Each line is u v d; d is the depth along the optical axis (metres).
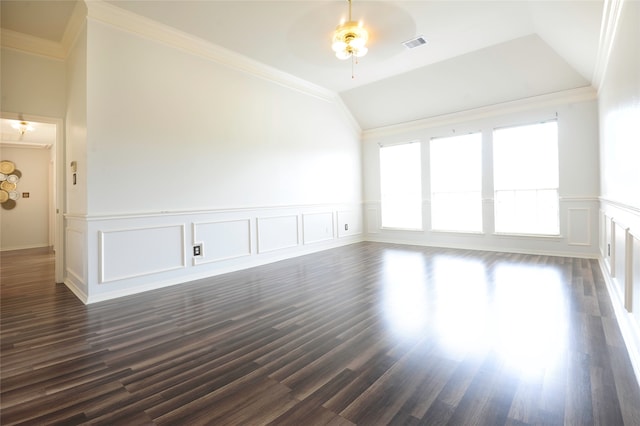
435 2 3.45
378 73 5.39
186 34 3.96
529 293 3.19
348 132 6.93
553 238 5.06
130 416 1.49
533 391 1.60
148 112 3.71
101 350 2.18
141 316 2.82
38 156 7.79
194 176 4.13
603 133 3.97
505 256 5.10
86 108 3.25
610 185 3.34
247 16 3.62
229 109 4.54
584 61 3.98
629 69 2.14
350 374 1.81
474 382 1.69
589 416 1.40
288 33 4.00
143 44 3.67
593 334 2.23
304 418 1.44
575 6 2.86
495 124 5.57
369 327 2.46
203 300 3.24
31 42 3.70
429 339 2.23
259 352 2.11
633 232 2.04
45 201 7.88
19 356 2.10
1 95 3.53
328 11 3.56
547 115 5.07
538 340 2.16
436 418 1.42
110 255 3.39
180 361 2.01
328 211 6.36
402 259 5.09
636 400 1.50
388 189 7.07
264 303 3.10
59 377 1.84
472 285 3.53
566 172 4.94
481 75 5.10
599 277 3.70
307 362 1.96
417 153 6.59
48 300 3.33
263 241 4.99
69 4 3.25
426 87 5.66
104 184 3.37
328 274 4.20
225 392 1.67
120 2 3.30
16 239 7.45
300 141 5.69
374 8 3.53
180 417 1.47
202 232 4.20
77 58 3.52
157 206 3.77
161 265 3.79
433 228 6.38
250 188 4.81
